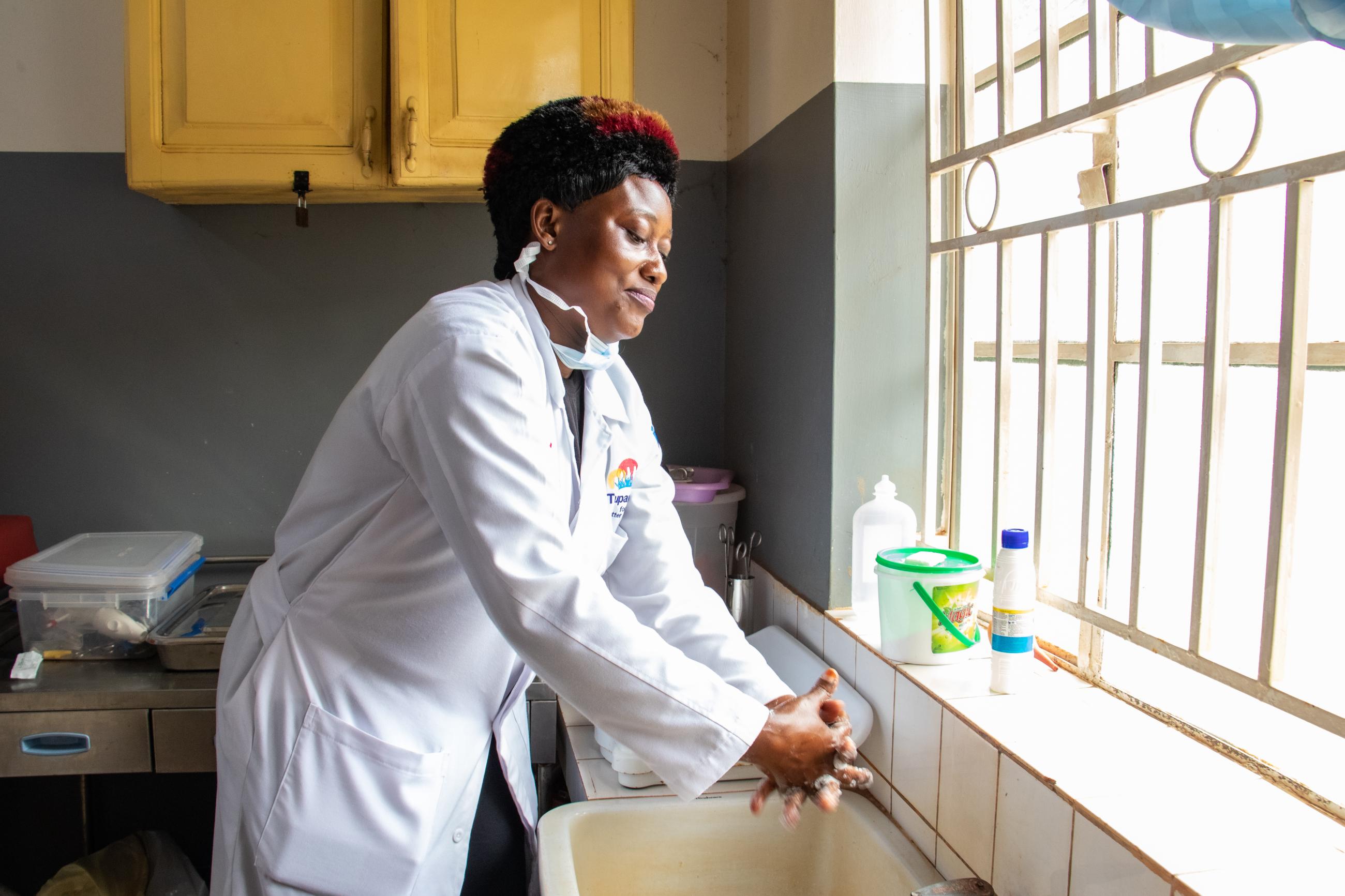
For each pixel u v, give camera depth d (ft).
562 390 3.81
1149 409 3.61
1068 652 4.40
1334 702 2.93
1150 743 3.52
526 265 3.75
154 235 6.98
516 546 3.11
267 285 7.13
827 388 5.31
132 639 5.71
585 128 3.54
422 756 3.70
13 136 6.84
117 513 7.12
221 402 7.15
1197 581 3.36
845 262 5.17
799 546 5.83
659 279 3.84
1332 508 3.01
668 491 4.67
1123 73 3.91
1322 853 2.76
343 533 3.78
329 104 6.12
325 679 3.68
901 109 5.17
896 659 4.42
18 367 6.95
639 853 4.41
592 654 3.08
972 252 4.86
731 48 7.29
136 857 6.19
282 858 3.61
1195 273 3.60
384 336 7.24
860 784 3.23
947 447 5.30
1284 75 3.10
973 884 3.59
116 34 6.84
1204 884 2.59
